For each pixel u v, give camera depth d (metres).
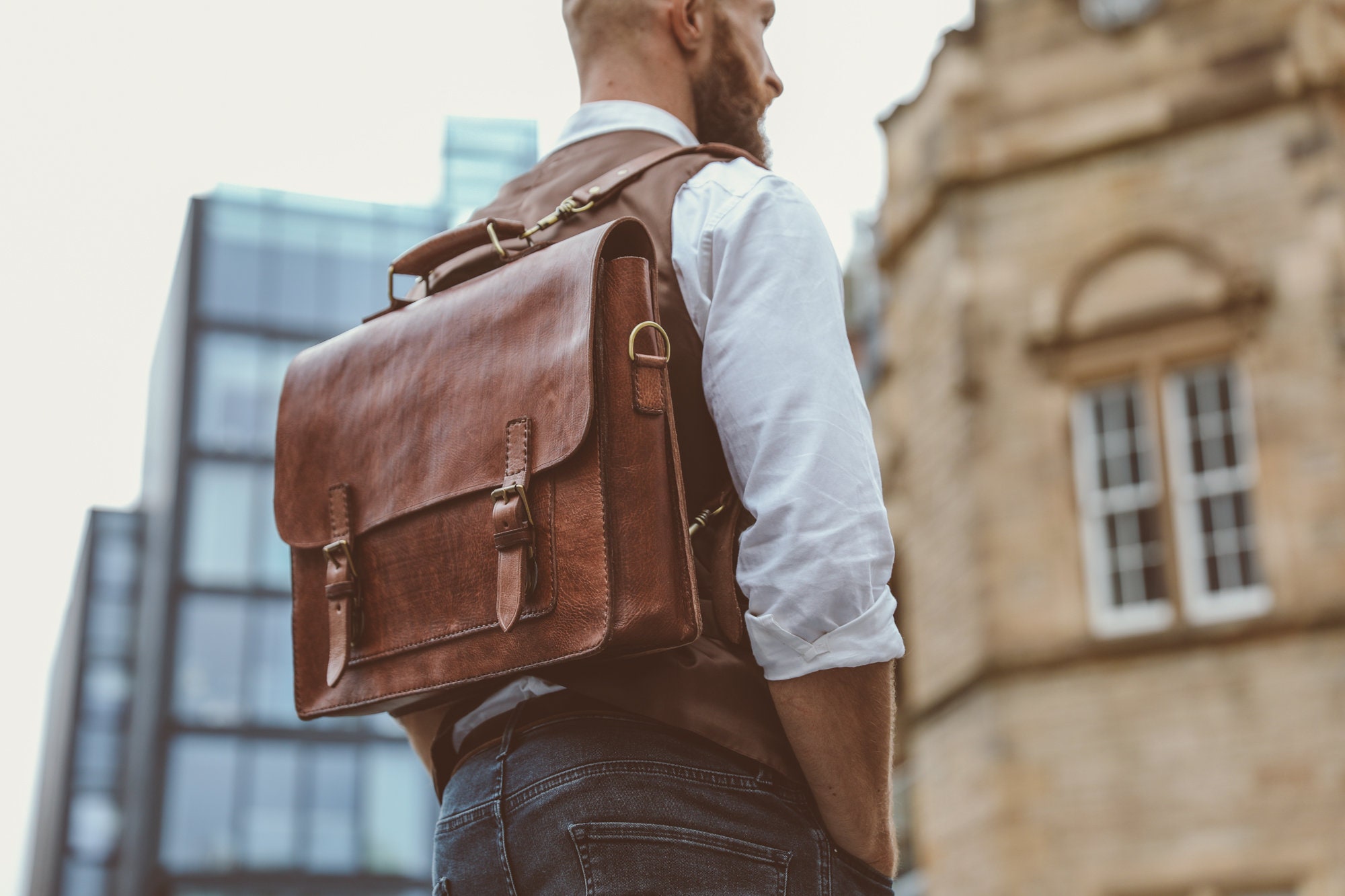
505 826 1.37
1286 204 12.33
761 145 1.88
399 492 1.48
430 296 1.60
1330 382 11.83
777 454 1.36
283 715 17.03
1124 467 12.59
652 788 1.32
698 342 1.46
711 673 1.36
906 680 13.80
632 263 1.39
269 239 18.00
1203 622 11.85
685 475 1.43
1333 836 10.98
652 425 1.34
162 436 19.22
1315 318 12.00
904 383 14.25
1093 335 12.79
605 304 1.38
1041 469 12.78
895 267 14.60
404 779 17.08
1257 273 12.28
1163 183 12.83
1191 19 13.01
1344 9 12.70
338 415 1.59
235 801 16.59
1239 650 11.61
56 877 22.08
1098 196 13.09
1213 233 12.53
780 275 1.42
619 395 1.35
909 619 13.69
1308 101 12.44
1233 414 12.25
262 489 17.66
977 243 13.55
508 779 1.38
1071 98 13.38
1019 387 13.05
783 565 1.33
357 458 1.55
